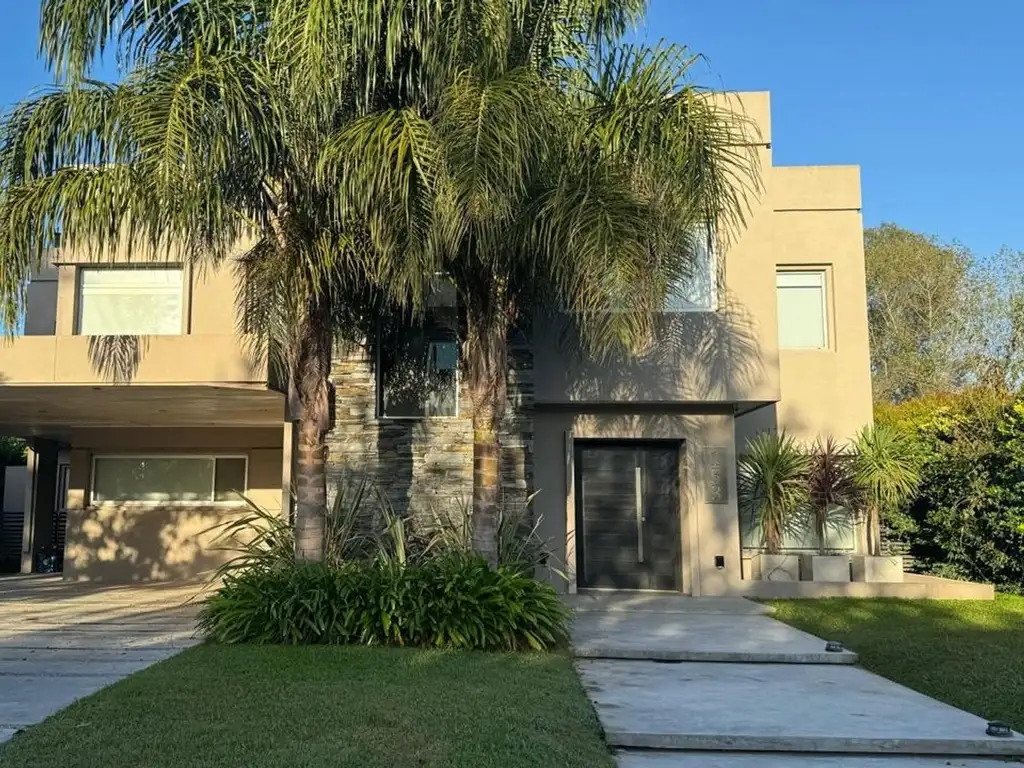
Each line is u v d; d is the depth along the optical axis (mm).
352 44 7707
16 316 8414
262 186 9016
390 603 8609
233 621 8719
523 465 12414
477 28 7965
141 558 16547
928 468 14852
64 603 12664
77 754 5172
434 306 11180
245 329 10086
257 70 8047
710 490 12922
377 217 7938
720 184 8570
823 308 15820
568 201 8164
